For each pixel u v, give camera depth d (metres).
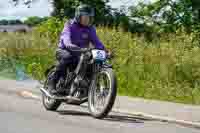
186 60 16.67
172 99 14.84
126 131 9.00
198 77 16.30
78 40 10.97
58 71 10.98
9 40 25.05
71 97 10.70
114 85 10.05
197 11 32.16
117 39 19.36
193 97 14.91
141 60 17.78
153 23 32.59
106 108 10.12
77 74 10.57
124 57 18.30
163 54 17.42
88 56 10.39
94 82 10.45
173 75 16.55
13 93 14.73
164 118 10.88
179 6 32.38
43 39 23.03
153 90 15.89
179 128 9.79
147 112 11.62
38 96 13.87
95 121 10.02
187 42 17.73
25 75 20.20
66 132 8.56
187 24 31.61
